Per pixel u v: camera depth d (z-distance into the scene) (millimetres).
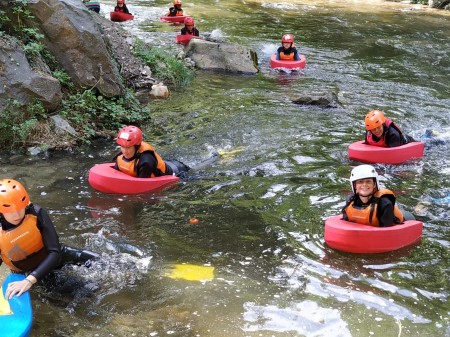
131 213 6172
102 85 9234
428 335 4188
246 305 4527
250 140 8539
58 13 8828
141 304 4539
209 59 13492
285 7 23250
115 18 18312
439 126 9492
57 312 4418
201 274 4977
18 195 4363
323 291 4738
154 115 9742
